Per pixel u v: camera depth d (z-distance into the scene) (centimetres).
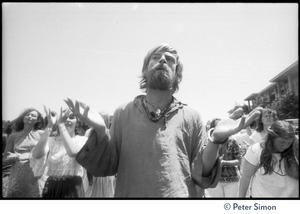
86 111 108
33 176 211
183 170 127
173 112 134
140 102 138
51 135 212
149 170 123
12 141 222
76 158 122
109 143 124
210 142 121
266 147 169
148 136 127
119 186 132
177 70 148
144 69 150
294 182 165
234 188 233
